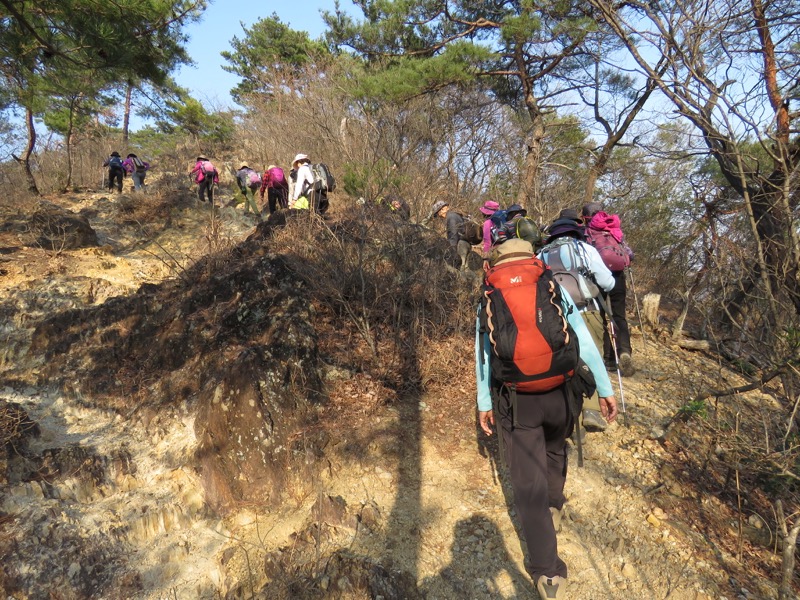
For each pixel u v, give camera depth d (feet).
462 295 14.78
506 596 8.07
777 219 10.62
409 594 7.95
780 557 8.92
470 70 39.09
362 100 41.78
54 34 21.21
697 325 21.20
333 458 10.31
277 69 60.03
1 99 28.45
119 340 13.64
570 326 7.57
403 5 42.04
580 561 8.61
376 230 15.64
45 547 8.15
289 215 18.07
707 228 12.76
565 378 7.54
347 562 8.14
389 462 10.41
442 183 37.70
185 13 22.43
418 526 9.09
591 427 9.91
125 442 10.77
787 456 9.66
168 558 8.54
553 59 39.55
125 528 8.73
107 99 40.19
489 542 8.89
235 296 13.70
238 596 7.91
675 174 18.83
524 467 7.83
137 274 21.40
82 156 57.36
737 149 10.35
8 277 18.60
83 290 17.98
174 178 41.83
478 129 49.49
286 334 11.82
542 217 32.58
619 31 10.87
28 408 11.94
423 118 43.14
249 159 53.06
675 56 10.57
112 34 20.45
